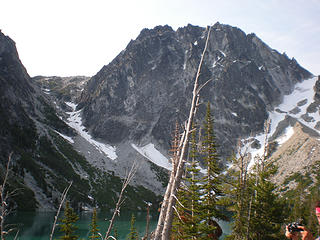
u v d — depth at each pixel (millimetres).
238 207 30328
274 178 136625
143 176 157250
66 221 28234
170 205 8289
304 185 107875
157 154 197250
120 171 155500
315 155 136750
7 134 115875
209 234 28266
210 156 31641
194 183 28797
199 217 27125
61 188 107438
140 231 72938
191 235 25609
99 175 139500
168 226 8211
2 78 152000
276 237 29922
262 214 31297
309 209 42469
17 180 91812
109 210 111188
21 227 60594
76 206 102250
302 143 161125
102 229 72375
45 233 57406
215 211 29328
